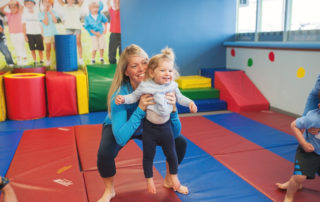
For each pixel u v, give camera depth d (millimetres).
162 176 2768
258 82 5793
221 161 3105
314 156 2141
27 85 4730
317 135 2115
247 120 4676
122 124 2037
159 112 1999
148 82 2016
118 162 3049
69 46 5461
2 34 5430
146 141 2068
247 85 5812
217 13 6633
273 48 5285
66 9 5688
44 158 3160
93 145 3562
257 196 2422
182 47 6570
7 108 4867
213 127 4305
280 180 2695
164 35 6395
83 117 4977
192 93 5609
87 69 5551
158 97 1981
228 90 5516
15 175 2756
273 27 5516
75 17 5754
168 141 2094
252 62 5926
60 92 4965
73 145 3561
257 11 5867
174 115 2180
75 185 2576
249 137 3865
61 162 3055
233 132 4070
